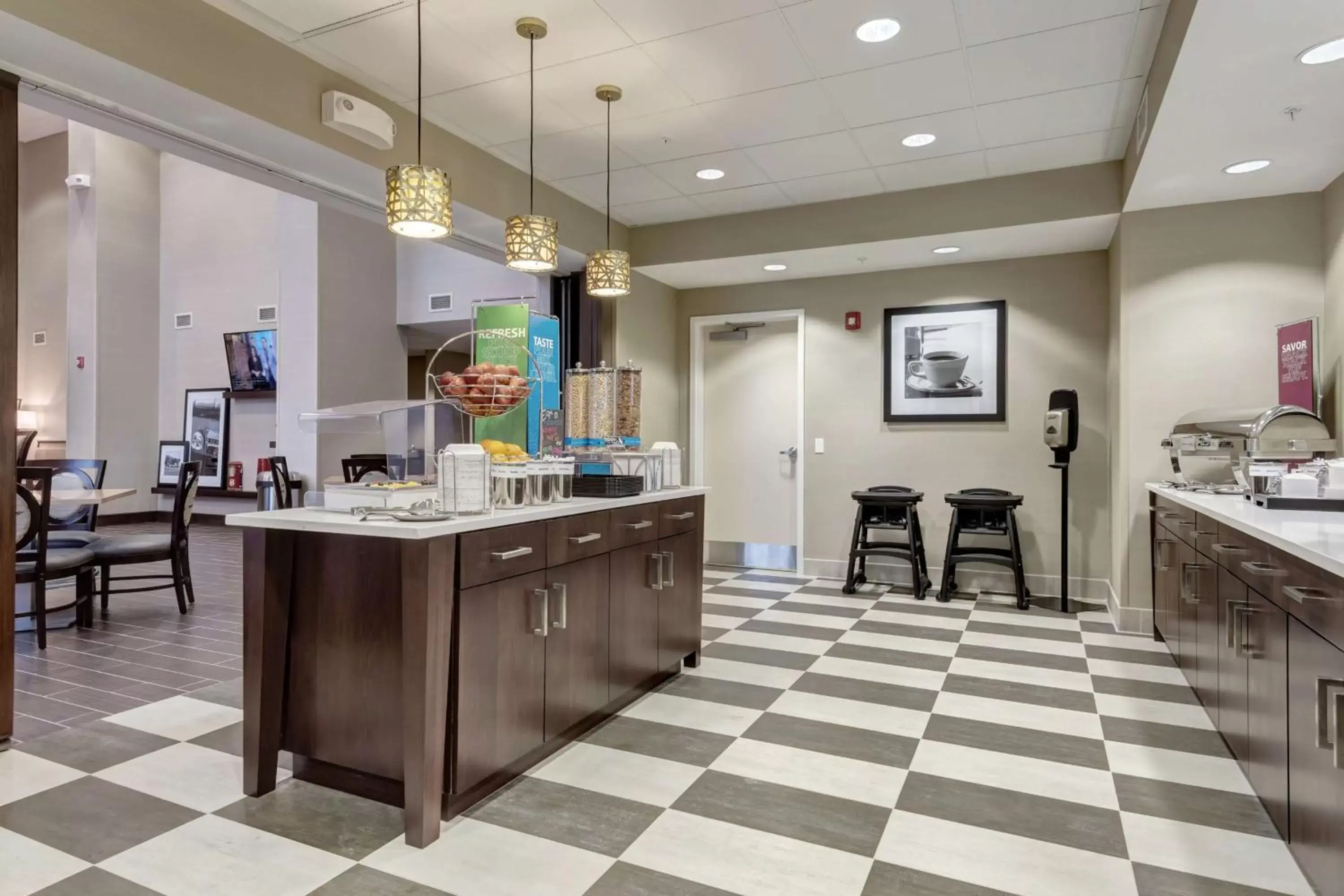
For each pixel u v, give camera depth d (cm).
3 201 255
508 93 365
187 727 287
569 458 307
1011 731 286
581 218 528
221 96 289
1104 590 524
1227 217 416
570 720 266
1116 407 466
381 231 910
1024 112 380
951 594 544
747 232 548
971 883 185
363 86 355
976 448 562
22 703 312
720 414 667
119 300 979
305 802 227
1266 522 222
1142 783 241
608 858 196
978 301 560
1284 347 393
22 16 227
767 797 232
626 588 304
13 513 266
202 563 681
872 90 360
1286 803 198
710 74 346
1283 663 200
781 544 648
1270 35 253
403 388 937
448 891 181
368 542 223
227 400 968
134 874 187
